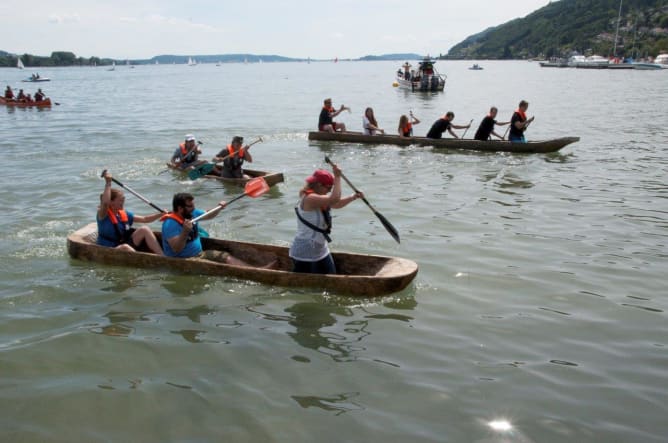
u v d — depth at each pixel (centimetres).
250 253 710
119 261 688
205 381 447
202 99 3797
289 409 411
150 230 721
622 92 3966
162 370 463
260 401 420
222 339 514
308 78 8294
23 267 688
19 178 1181
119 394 430
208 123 2278
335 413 405
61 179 1169
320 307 580
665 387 433
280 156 1479
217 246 728
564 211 911
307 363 472
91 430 390
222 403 418
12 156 1469
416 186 1096
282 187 1106
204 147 1647
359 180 1156
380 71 12962
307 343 507
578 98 3444
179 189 1093
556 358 478
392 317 557
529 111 2655
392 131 2109
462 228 825
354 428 389
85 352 491
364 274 657
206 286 632
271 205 967
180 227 678
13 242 776
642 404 412
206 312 570
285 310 573
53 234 812
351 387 438
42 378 452
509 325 537
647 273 655
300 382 445
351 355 485
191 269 659
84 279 652
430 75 4416
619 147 1538
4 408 414
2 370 463
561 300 589
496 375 453
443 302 589
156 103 3444
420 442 374
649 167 1254
